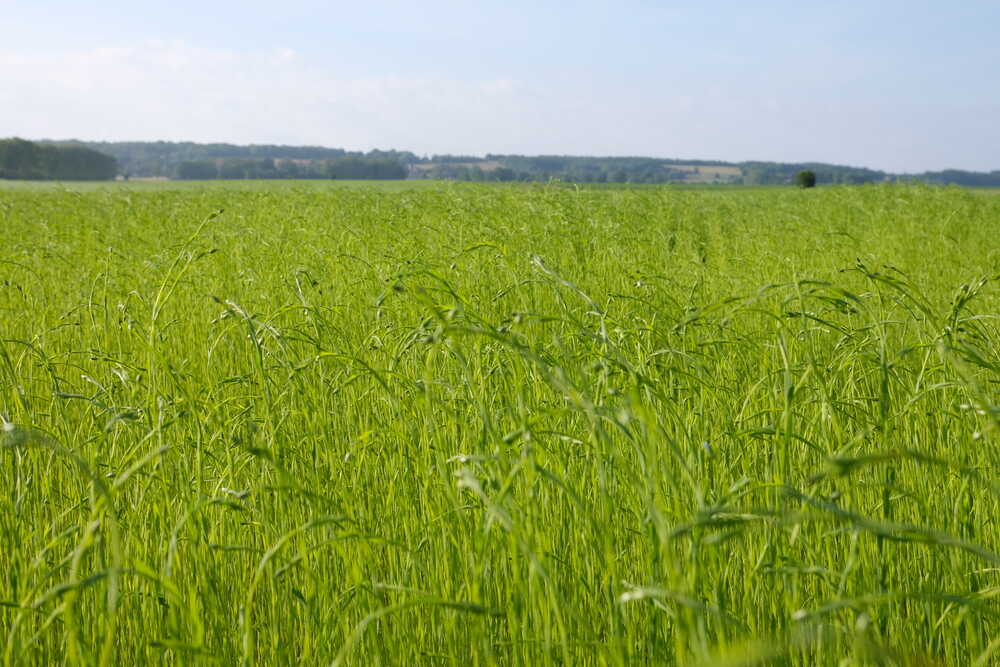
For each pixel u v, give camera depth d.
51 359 4.20
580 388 2.62
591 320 5.12
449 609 2.70
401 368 3.96
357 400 4.04
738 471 3.19
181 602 2.01
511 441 2.30
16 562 2.71
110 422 2.98
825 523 2.89
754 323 6.09
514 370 3.17
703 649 1.69
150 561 3.01
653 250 10.34
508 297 6.36
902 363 3.97
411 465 3.34
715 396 3.16
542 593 2.29
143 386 3.90
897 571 2.94
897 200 16.75
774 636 2.62
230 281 8.05
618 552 2.95
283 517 3.07
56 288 8.05
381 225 10.57
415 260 5.72
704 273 8.20
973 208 16.86
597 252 9.01
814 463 3.34
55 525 3.08
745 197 20.28
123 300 6.76
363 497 3.35
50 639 2.67
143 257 9.65
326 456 3.41
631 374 2.41
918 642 2.74
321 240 9.90
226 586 3.00
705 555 2.48
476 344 3.08
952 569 2.83
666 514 2.29
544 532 2.81
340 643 2.76
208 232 10.50
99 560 2.51
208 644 2.69
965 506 2.93
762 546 2.86
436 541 2.93
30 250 10.15
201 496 2.73
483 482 2.90
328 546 2.95
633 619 2.74
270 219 12.90
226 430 3.25
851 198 18.61
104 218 14.33
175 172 112.38
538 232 9.66
